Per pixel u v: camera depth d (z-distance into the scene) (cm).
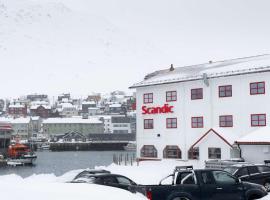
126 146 18012
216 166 3462
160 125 5844
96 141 18475
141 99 6122
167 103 5778
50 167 8775
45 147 18300
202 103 5406
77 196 1214
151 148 5934
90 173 2236
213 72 5372
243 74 5019
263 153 4378
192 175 1803
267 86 4831
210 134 5069
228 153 4834
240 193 1834
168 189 1734
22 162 9412
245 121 4981
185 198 1747
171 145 5697
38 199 1161
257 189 1877
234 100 5100
